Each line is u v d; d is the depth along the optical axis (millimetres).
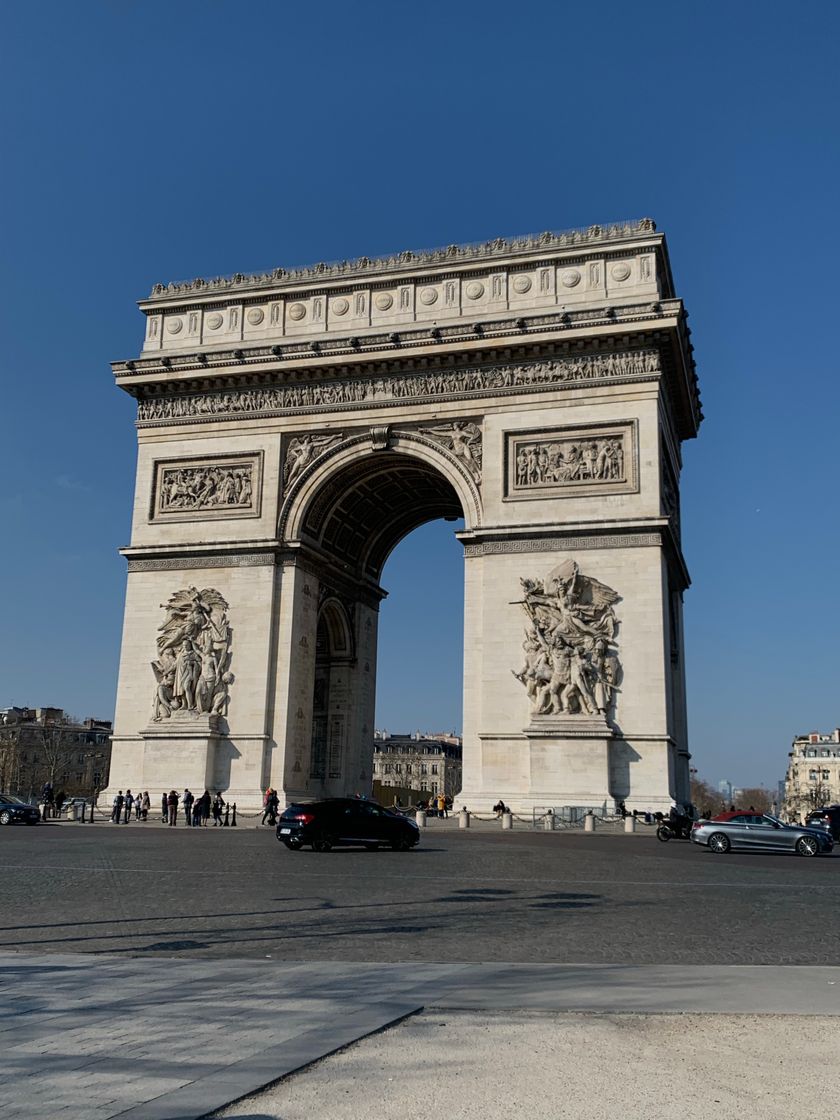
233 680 84062
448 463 83625
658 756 73750
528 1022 15188
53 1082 11945
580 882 38594
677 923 27781
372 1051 13555
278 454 87750
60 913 28578
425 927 26422
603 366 81000
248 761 82000
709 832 60812
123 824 79625
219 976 18609
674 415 92500
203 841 60500
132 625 87562
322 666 98625
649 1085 12344
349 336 87750
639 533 77500
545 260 84312
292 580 85250
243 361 88562
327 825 54500
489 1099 11750
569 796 73688
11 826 82812
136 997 16656
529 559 79500
